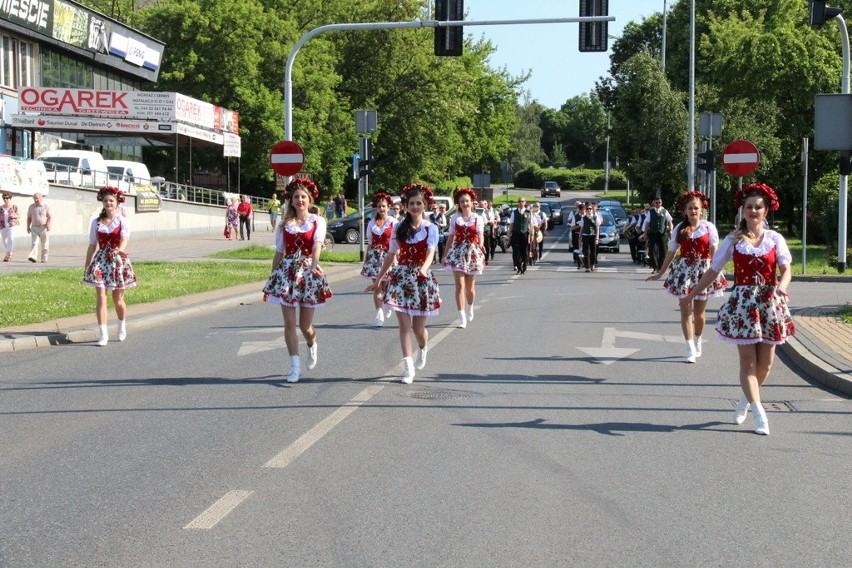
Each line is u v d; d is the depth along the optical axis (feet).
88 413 31.22
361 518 20.42
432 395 33.94
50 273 78.38
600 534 19.49
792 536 19.49
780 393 34.99
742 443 27.40
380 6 217.36
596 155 593.01
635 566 17.72
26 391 35.14
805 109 160.76
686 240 41.50
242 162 200.75
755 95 158.40
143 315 56.24
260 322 55.98
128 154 189.78
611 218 139.85
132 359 42.60
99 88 175.01
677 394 34.53
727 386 36.19
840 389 35.27
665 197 166.40
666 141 153.48
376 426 29.14
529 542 18.97
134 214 141.18
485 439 27.53
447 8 77.97
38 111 144.46
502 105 308.60
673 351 44.73
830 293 70.95
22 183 106.73
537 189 467.93
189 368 40.04
